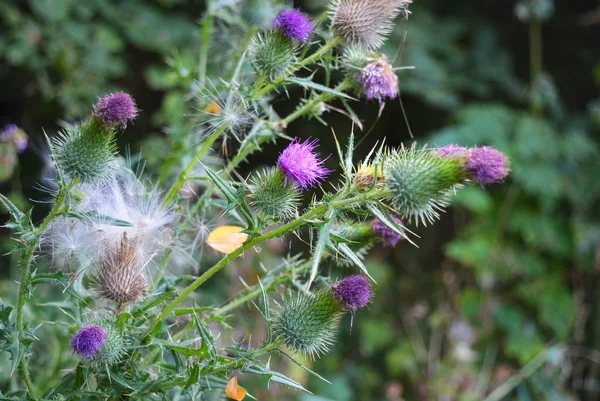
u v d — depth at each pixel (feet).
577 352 19.85
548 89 21.16
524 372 17.70
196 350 5.85
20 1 19.75
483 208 19.62
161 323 6.23
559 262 20.86
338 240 5.60
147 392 6.00
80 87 18.94
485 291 20.51
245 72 8.31
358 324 20.56
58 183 6.34
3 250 15.78
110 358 5.84
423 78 21.17
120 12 20.71
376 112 22.47
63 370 7.50
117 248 6.38
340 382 18.19
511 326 19.90
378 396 19.75
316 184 6.93
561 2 23.76
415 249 23.56
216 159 9.04
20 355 5.86
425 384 19.20
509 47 24.58
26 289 5.88
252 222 5.86
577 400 19.75
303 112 7.84
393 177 5.88
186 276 7.16
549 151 19.97
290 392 15.48
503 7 24.07
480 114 20.47
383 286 21.44
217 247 7.32
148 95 23.21
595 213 20.92
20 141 11.91
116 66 19.80
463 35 23.50
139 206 7.16
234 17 9.34
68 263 6.61
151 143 17.30
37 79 19.42
